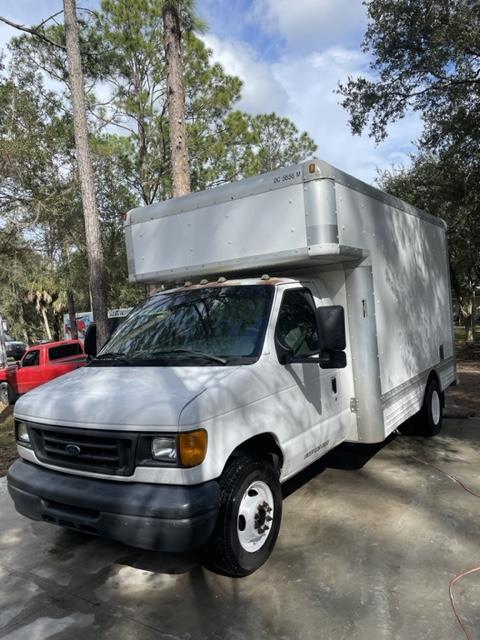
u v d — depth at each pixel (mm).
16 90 13523
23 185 13336
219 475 3223
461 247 17703
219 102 16016
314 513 4418
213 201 4723
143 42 15609
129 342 4406
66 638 2971
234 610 3148
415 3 11594
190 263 4914
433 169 15422
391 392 5195
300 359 3957
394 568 3492
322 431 4297
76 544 4215
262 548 3600
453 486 4859
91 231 11844
